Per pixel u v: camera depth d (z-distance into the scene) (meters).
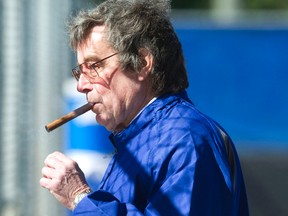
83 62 8.42
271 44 34.34
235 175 8.37
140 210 7.86
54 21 18.88
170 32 8.48
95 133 18.34
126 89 8.31
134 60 8.20
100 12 8.34
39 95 17.47
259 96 34.78
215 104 34.75
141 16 8.29
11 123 16.44
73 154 18.28
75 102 18.73
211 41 34.22
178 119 8.08
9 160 16.56
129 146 8.22
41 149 17.33
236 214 8.41
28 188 17.03
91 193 7.80
